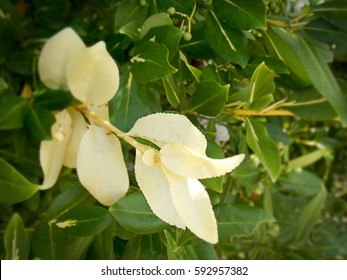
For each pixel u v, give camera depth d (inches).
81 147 12.4
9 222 13.4
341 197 28.2
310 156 21.7
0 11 16.3
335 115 16.9
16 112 12.2
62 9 17.5
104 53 12.0
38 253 14.0
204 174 12.1
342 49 17.8
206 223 12.1
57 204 13.9
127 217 13.4
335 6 15.2
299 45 15.6
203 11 15.2
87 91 12.4
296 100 16.5
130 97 13.8
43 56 12.2
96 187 12.6
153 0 15.1
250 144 14.5
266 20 15.2
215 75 14.6
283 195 23.0
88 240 15.1
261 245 20.5
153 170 12.4
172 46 13.9
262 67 13.6
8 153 14.3
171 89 14.1
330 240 24.0
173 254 14.1
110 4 17.2
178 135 12.4
